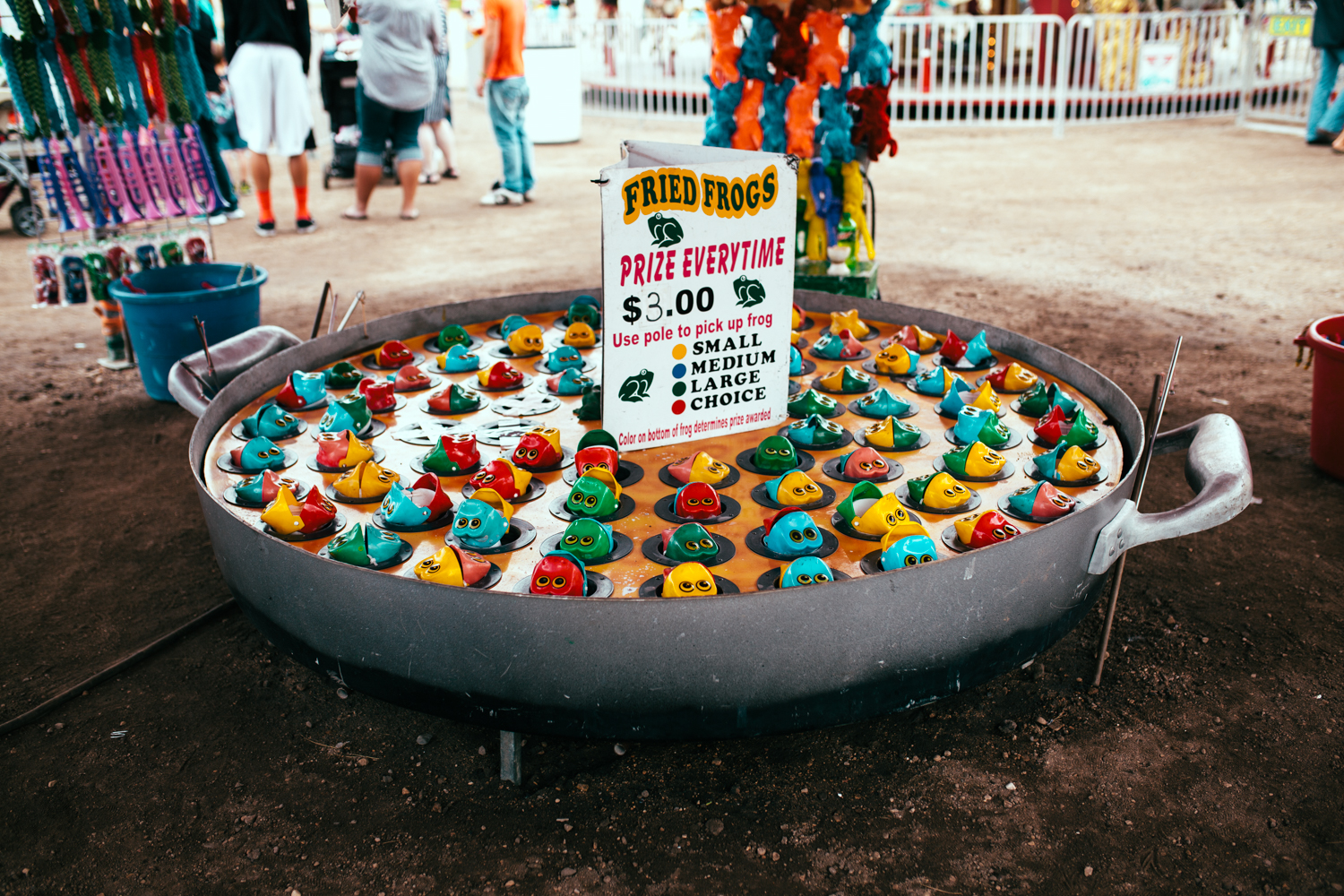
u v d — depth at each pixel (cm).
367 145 802
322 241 754
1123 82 1276
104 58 438
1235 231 721
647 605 185
